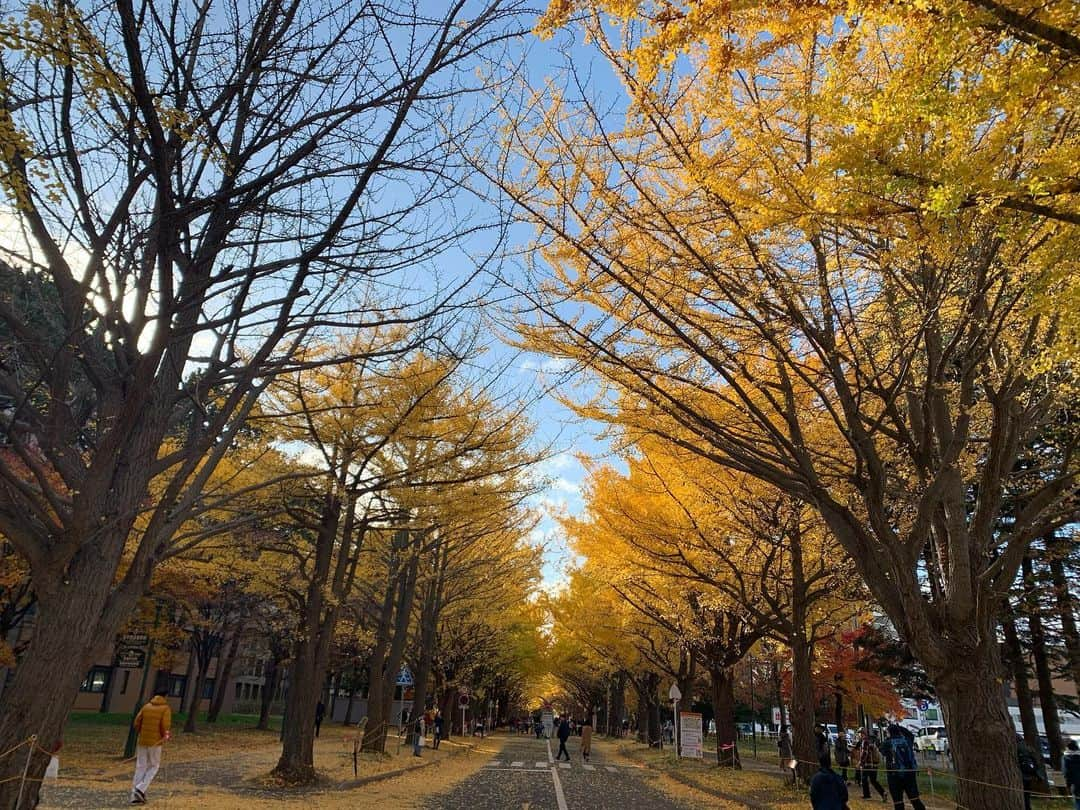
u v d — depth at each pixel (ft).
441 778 54.13
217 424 17.71
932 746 110.52
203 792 35.63
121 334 15.71
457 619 97.40
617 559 51.26
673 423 30.01
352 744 76.18
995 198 13.05
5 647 51.80
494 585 83.51
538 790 49.14
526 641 143.95
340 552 47.32
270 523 45.11
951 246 16.37
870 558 25.46
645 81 17.10
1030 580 62.08
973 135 15.38
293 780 40.45
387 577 66.03
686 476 42.14
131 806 30.19
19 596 51.37
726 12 15.01
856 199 15.02
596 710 220.84
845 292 22.63
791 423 25.57
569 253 22.36
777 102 20.33
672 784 56.80
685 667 86.94
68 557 14.99
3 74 13.74
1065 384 23.65
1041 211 13.33
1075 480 27.35
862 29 15.31
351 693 149.18
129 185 15.11
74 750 52.80
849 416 24.22
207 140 14.32
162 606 69.72
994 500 25.44
